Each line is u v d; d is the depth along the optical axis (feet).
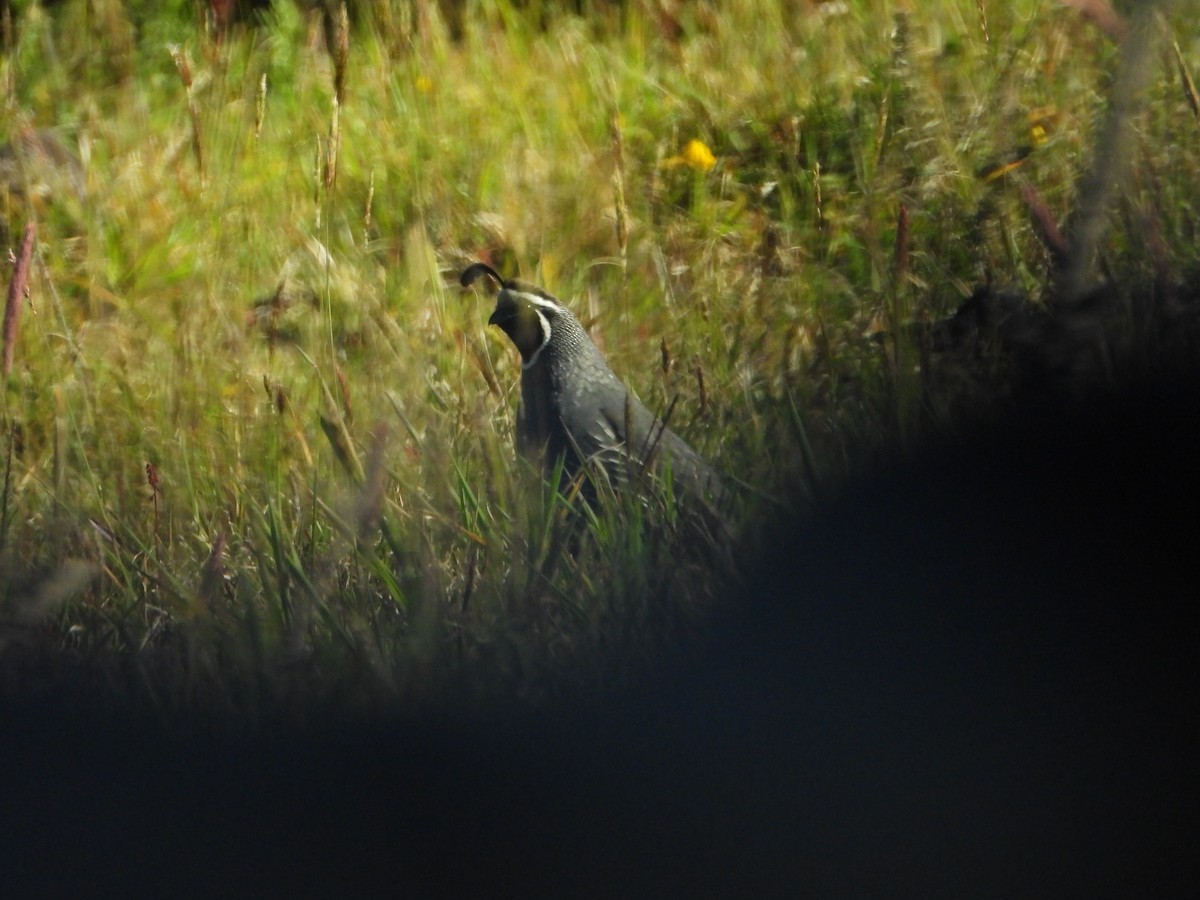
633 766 22.11
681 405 30.60
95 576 26.07
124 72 48.75
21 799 22.18
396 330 32.17
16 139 39.99
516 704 23.31
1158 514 24.73
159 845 21.47
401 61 46.70
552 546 24.86
